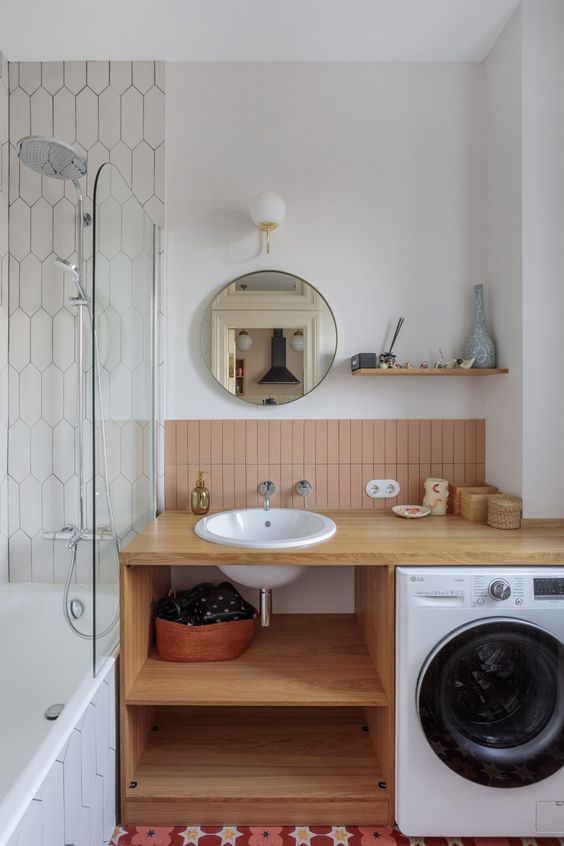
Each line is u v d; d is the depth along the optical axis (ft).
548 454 6.06
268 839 4.99
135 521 5.88
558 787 4.86
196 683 5.30
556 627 4.80
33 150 5.25
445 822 4.88
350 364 7.00
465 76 6.98
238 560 5.05
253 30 6.31
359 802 5.09
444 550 5.07
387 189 6.98
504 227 6.46
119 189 5.19
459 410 7.00
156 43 6.53
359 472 7.03
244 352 6.95
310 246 6.98
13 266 6.86
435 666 4.72
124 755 5.09
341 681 5.35
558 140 5.99
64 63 6.87
